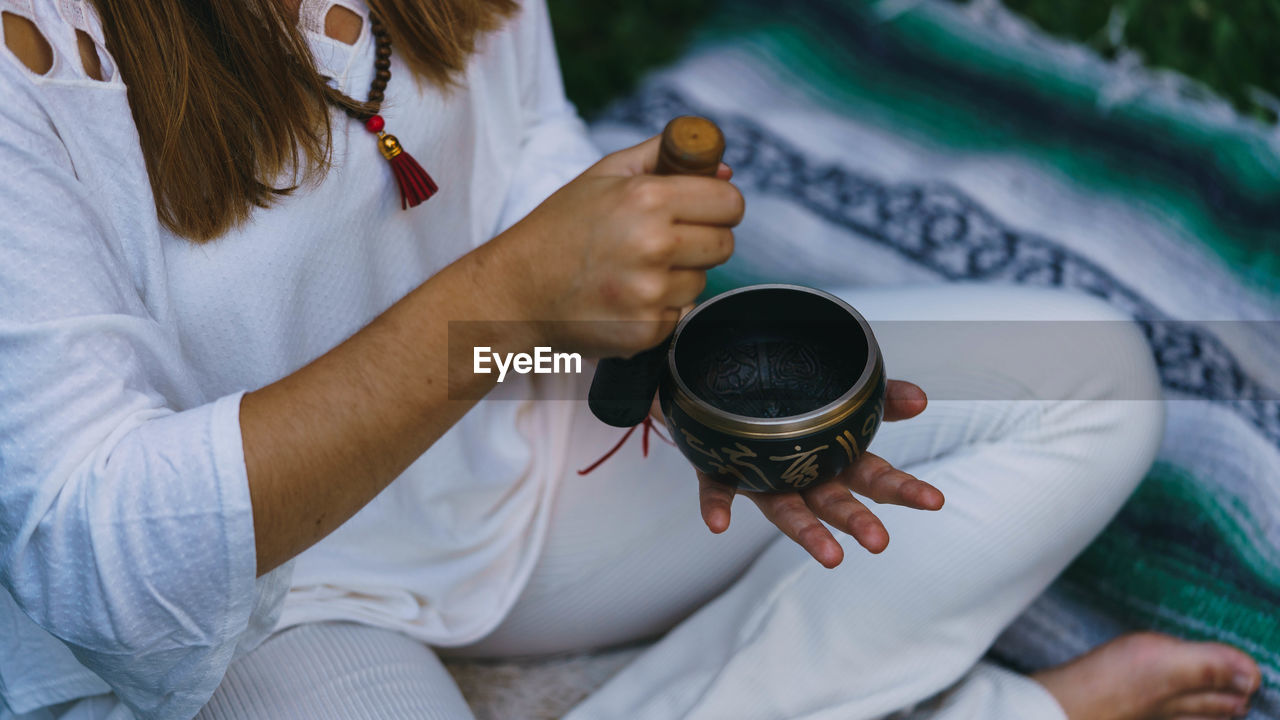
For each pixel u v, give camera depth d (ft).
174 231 3.22
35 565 2.91
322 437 2.89
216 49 3.16
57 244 2.81
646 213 2.59
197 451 2.82
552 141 4.65
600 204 2.65
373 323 2.97
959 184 7.30
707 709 4.20
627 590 4.59
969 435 4.34
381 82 3.59
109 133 3.01
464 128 4.07
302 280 3.57
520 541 4.32
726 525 3.34
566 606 4.60
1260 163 7.26
